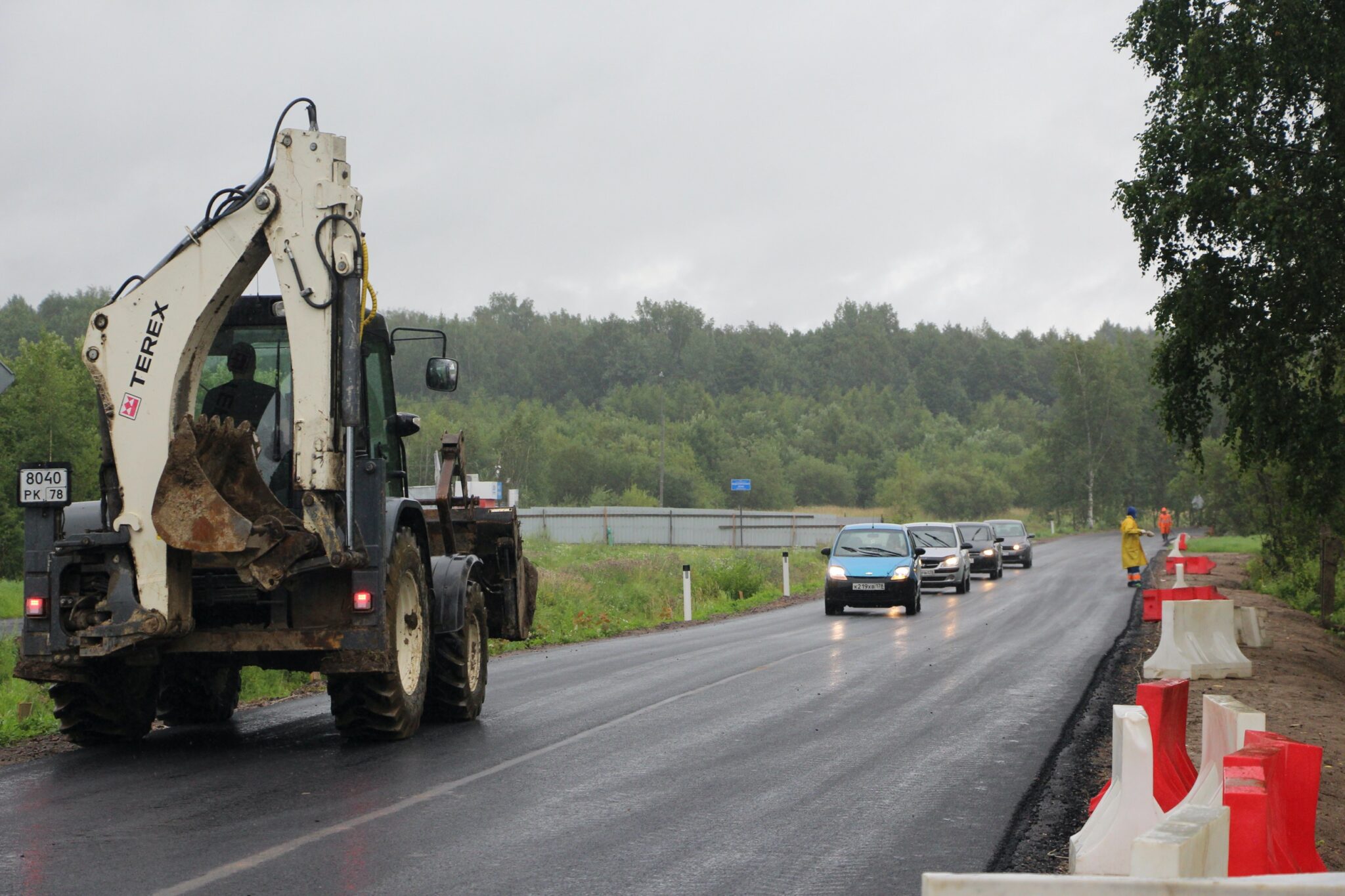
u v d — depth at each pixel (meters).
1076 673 27.78
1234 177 30.34
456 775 15.70
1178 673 27.78
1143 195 32.28
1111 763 16.61
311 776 15.63
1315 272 29.70
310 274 16.95
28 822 12.90
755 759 16.91
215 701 21.39
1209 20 31.84
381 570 17.17
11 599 56.25
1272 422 32.75
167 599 16.53
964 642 35.75
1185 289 32.31
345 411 16.94
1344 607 57.59
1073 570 84.44
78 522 16.91
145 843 11.92
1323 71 29.77
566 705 22.86
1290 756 9.98
